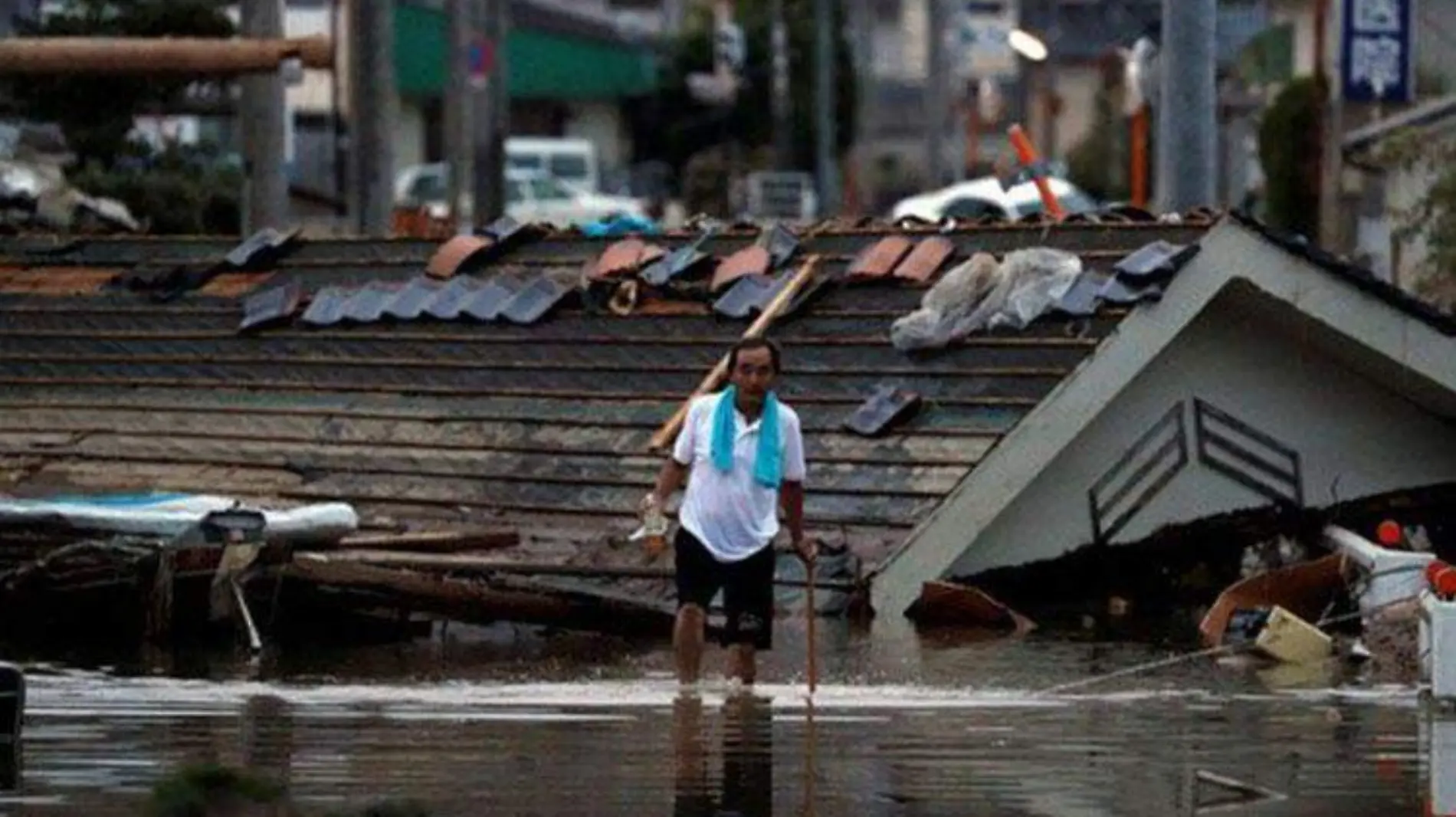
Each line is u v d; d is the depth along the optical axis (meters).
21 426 61.97
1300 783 35.38
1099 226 55.59
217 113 92.25
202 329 62.94
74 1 88.88
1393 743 38.28
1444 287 78.69
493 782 35.09
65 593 49.25
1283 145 100.12
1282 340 56.38
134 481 58.88
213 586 48.75
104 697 42.16
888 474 52.88
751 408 45.47
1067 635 50.31
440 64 167.12
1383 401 57.22
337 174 108.88
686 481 53.00
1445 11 111.19
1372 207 100.31
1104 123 153.38
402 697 42.47
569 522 54.25
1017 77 189.38
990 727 39.66
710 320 57.28
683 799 34.22
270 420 59.88
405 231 78.38
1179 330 53.50
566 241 61.53
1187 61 65.44
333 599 49.22
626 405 56.59
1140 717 40.56
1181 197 65.44
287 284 63.28
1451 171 81.44
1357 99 83.56
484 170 123.88
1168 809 33.78
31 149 84.81
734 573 45.31
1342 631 50.38
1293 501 56.28
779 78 185.62
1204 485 55.75
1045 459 52.09
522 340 58.91
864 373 54.81
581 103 195.88
